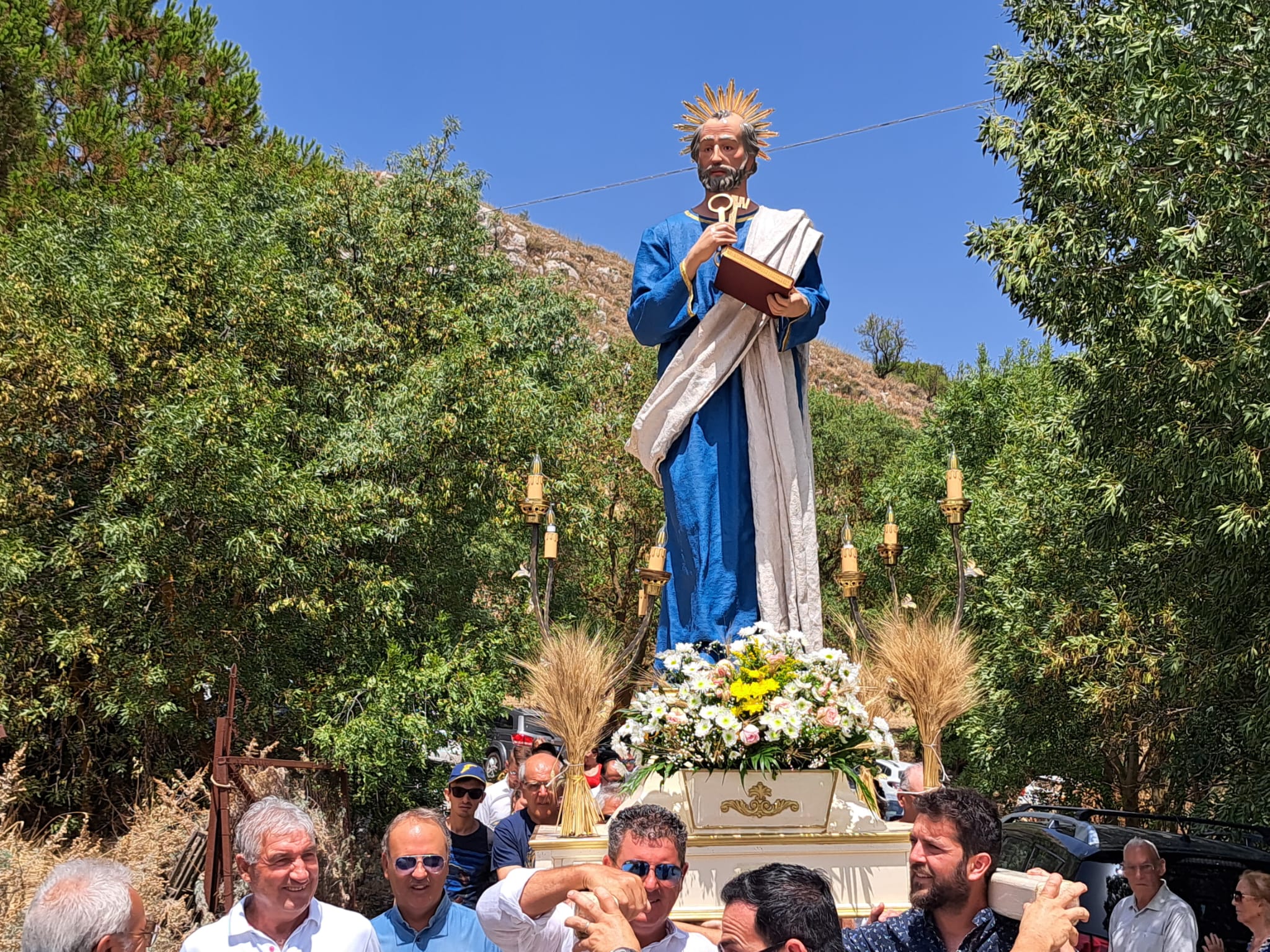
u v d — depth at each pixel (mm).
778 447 6082
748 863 4688
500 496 15398
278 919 3574
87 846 8891
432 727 13445
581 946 2633
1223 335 8211
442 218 17891
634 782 4816
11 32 19875
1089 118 9547
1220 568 9328
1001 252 10227
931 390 78188
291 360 15258
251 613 13203
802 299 5848
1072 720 14602
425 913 4164
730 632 6016
